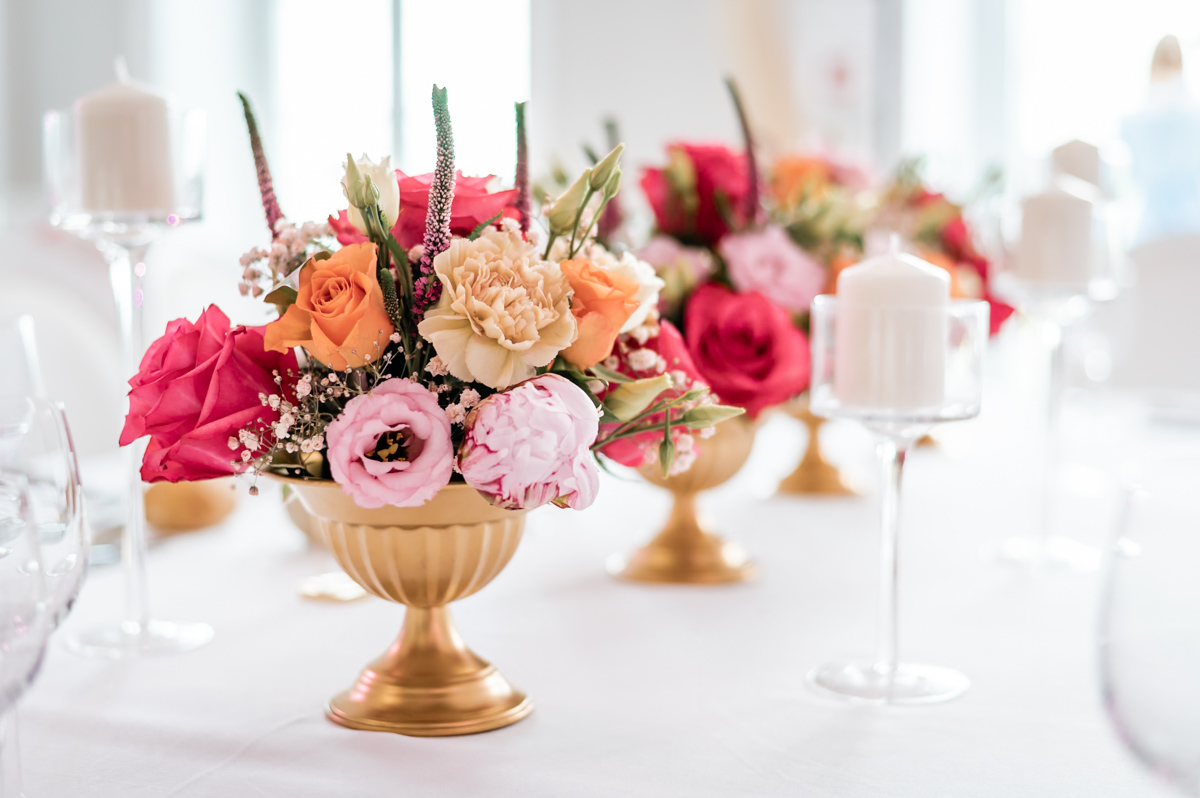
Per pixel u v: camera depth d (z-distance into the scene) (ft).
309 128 12.72
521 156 2.50
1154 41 11.59
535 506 2.15
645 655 3.01
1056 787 2.19
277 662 2.95
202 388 2.25
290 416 2.19
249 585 3.67
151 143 3.17
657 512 4.77
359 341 2.16
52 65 11.39
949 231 5.41
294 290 2.33
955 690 2.72
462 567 2.48
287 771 2.25
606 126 3.98
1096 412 6.74
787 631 3.23
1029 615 3.39
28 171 11.49
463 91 12.44
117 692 2.72
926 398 2.68
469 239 2.34
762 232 3.99
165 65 11.41
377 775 2.23
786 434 6.95
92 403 6.33
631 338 2.70
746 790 2.16
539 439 2.08
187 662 2.94
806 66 11.37
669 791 2.15
